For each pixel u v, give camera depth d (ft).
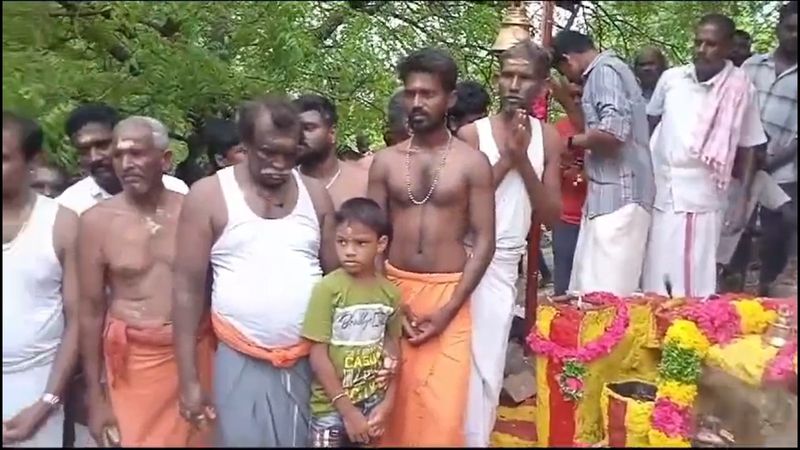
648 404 11.06
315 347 10.24
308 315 10.16
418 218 11.20
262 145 9.68
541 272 16.94
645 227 13.58
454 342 11.12
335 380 10.28
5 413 9.96
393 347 10.82
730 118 12.59
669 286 13.51
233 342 10.05
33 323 9.99
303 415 10.39
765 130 12.39
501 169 11.70
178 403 10.34
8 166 9.61
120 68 13.41
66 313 10.30
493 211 11.16
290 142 9.75
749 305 11.41
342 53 17.04
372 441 10.49
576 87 13.96
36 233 10.00
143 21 12.65
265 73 14.74
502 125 11.91
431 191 11.10
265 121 9.67
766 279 12.37
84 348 10.29
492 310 11.65
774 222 12.25
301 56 14.61
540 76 11.88
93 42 12.89
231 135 13.25
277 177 9.82
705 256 13.23
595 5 13.71
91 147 11.46
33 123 9.98
